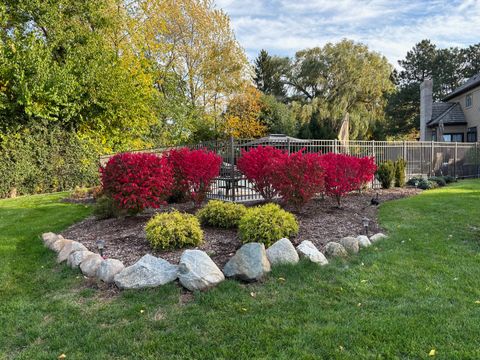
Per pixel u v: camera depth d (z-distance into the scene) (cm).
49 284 387
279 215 488
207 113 2498
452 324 263
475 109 2111
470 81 2261
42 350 256
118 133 1630
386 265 393
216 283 352
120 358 241
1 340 273
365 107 2941
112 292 354
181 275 356
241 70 2495
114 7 1680
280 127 2756
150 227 489
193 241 473
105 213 722
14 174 1278
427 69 3556
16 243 572
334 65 2875
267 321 280
